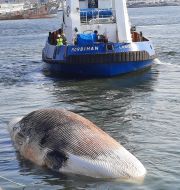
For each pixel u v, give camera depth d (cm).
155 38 4828
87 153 1124
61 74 2608
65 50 2480
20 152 1284
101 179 1092
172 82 2328
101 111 1783
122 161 1111
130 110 1784
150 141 1392
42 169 1173
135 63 2500
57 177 1125
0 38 6162
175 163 1209
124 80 2414
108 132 1500
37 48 4441
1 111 1828
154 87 2216
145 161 1227
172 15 10569
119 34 2620
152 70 2683
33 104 1944
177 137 1422
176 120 1616
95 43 2447
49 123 1241
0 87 2361
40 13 12162
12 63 3319
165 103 1878
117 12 2627
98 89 2214
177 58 3142
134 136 1447
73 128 1194
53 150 1172
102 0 2731
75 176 1116
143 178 1105
